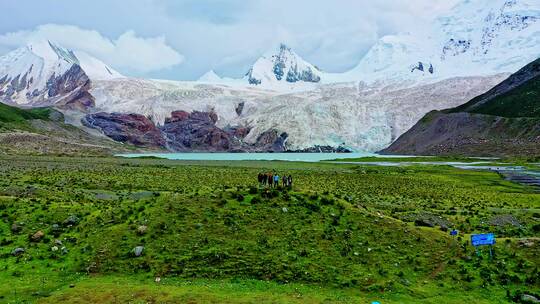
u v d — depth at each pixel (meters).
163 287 26.02
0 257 30.44
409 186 91.00
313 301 24.28
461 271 28.98
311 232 33.47
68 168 110.25
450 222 47.19
